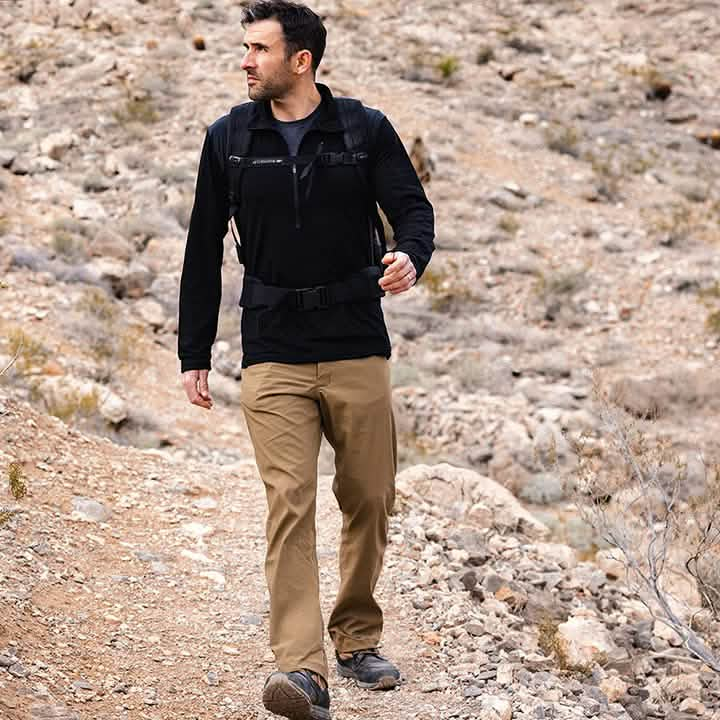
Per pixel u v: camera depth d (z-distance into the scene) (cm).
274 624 551
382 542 630
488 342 2103
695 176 3209
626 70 3931
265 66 557
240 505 976
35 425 991
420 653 718
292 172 562
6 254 1933
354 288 576
